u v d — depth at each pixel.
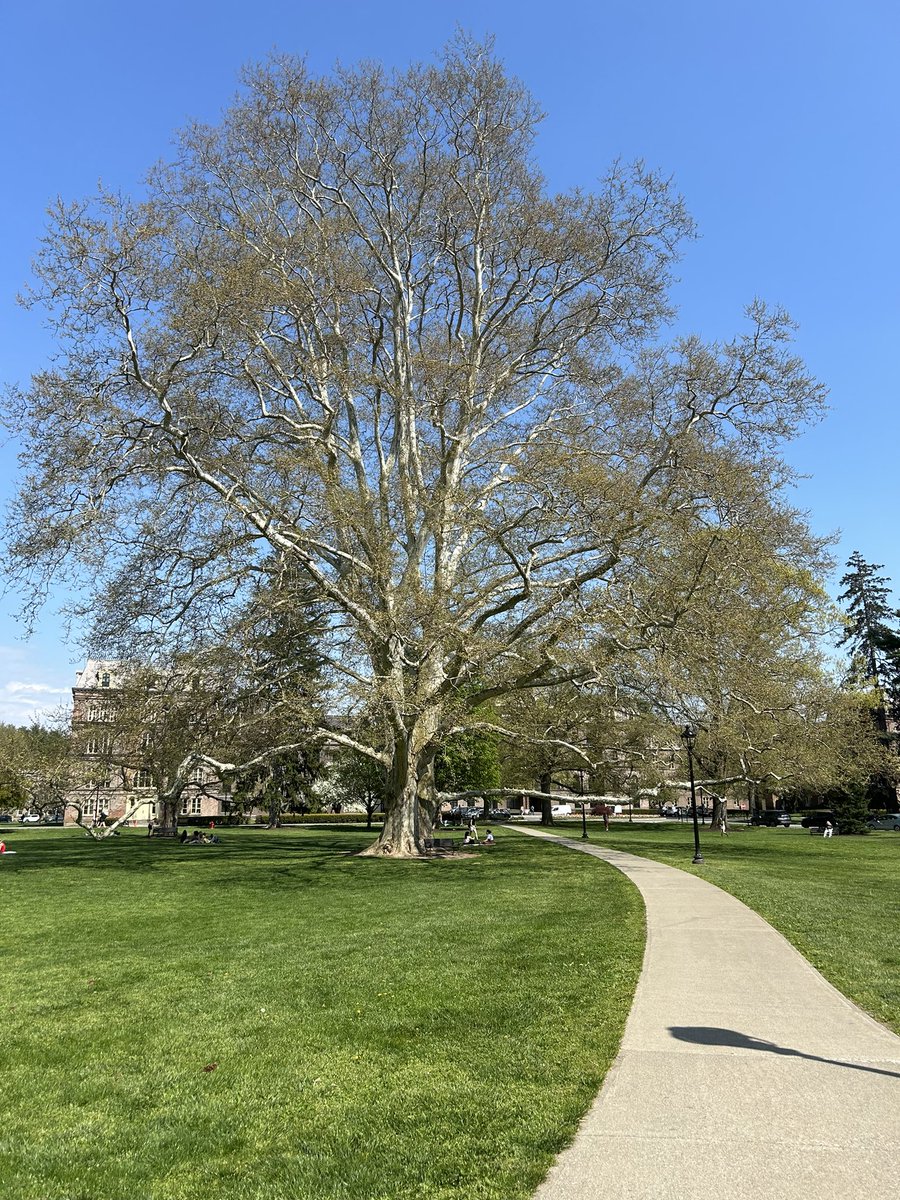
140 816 64.12
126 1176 4.97
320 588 23.77
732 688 25.00
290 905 16.69
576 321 27.55
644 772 38.03
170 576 22.58
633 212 25.44
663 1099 5.54
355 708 23.55
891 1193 4.17
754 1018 7.45
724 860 26.92
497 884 19.53
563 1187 4.36
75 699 31.52
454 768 57.09
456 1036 7.36
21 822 82.94
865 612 62.94
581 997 8.38
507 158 26.89
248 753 26.83
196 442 21.44
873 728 41.34
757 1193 4.20
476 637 22.41
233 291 19.30
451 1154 4.94
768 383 20.75
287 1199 4.54
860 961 9.83
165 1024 8.25
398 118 26.31
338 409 27.50
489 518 22.47
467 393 26.03
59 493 19.20
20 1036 7.99
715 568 20.39
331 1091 6.23
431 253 28.36
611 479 19.80
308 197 26.28
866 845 36.47
